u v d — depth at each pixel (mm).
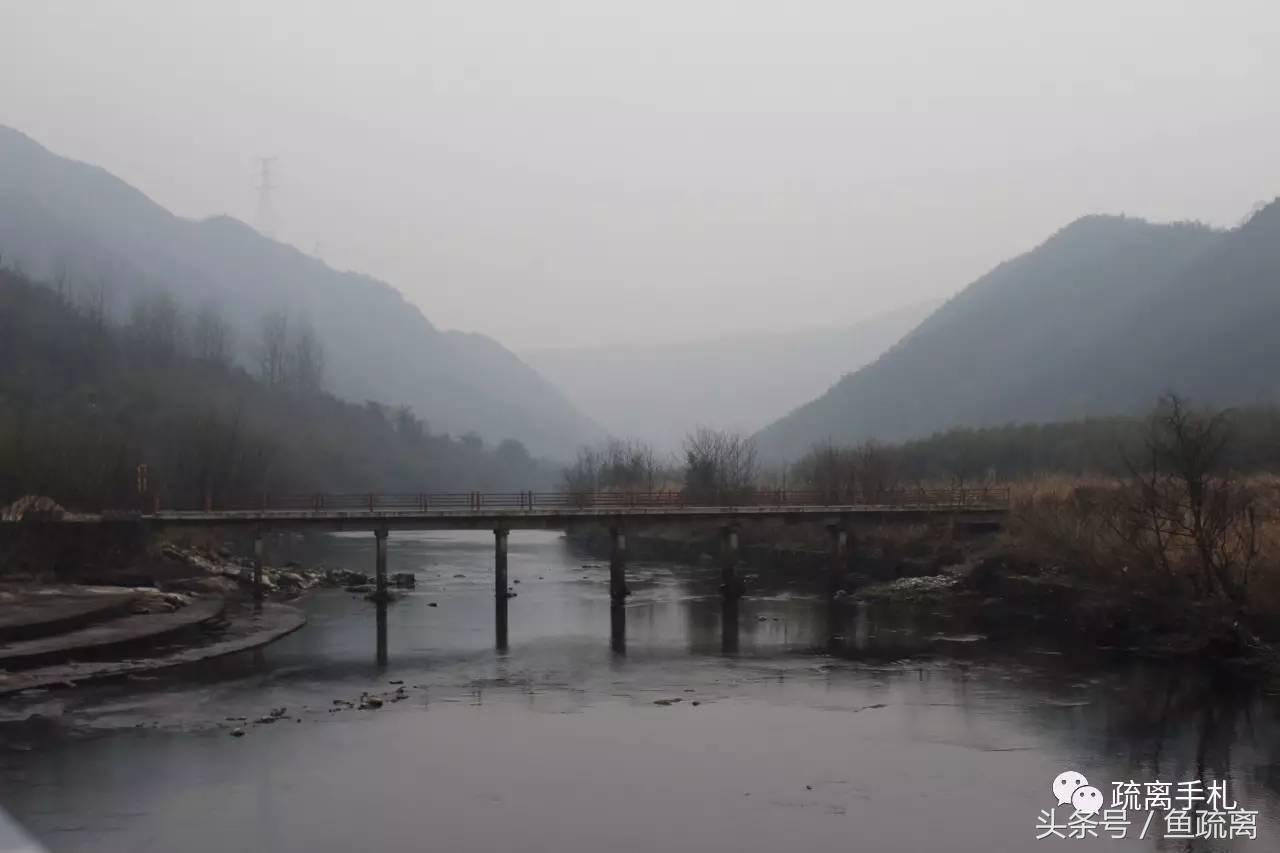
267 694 31344
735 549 56531
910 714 28766
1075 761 24250
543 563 83500
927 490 71812
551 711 29359
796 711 29250
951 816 20750
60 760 23938
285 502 93562
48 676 32469
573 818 20594
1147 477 49969
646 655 38562
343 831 19828
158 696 30484
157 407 110438
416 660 37438
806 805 21344
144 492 64062
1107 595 41531
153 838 19359
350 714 28812
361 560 84000
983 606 48219
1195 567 37688
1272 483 47094
